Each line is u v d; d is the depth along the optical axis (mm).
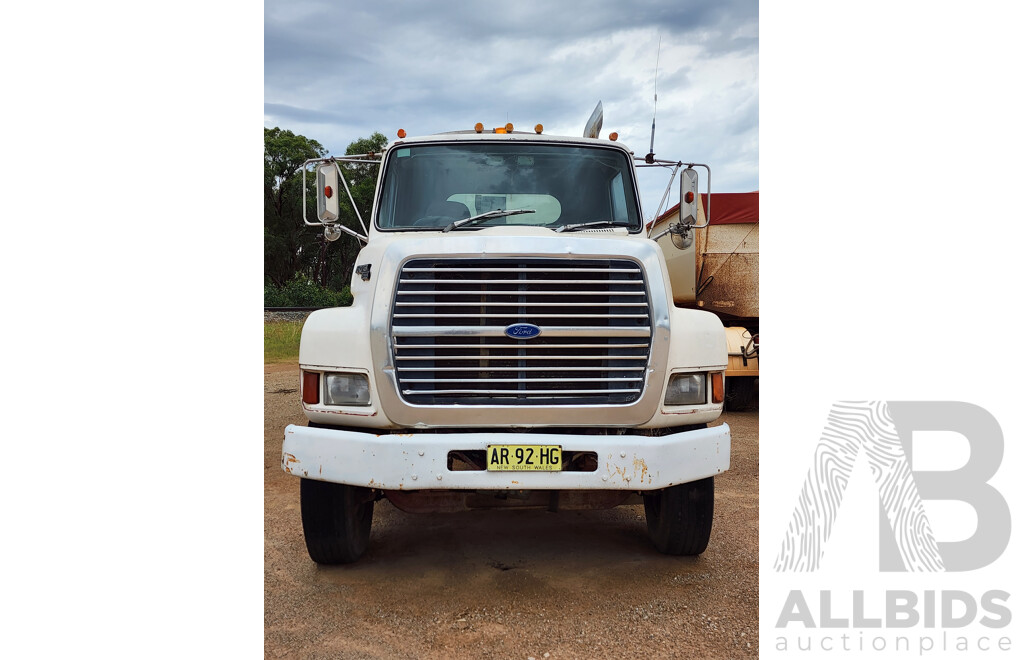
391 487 3281
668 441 3414
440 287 3416
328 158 4535
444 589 3598
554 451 3305
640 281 3482
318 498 3676
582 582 3684
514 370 3418
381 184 4625
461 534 4492
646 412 3473
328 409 3518
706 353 3641
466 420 3404
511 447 3295
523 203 4586
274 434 7445
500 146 4684
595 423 3461
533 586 3633
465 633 3131
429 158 4648
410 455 3283
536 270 3416
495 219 4465
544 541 4348
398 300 3391
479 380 3398
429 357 3396
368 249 3914
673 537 3910
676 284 8867
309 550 3801
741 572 3816
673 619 3266
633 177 4781
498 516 4910
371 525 4598
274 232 36625
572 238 3496
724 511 4891
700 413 3643
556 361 3447
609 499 3645
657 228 9031
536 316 3422
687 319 3664
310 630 3160
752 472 5965
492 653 2969
